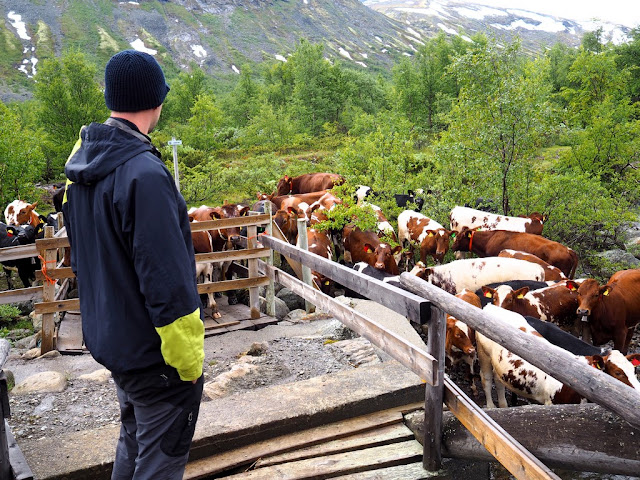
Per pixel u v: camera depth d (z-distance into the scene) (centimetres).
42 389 534
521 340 293
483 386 683
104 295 242
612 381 242
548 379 585
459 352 705
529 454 303
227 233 1007
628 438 309
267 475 389
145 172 229
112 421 476
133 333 240
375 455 410
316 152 4550
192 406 254
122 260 238
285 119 5466
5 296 637
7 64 19738
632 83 4909
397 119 1605
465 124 1373
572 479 442
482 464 416
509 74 1302
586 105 3064
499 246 1174
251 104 7012
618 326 825
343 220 1203
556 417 337
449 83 5578
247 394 469
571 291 825
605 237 1438
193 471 396
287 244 640
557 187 1337
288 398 459
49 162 4209
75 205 249
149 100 245
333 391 467
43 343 641
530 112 1275
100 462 384
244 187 2850
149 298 225
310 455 413
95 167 234
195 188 2788
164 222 227
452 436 384
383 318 684
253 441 424
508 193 1367
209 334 695
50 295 642
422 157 2045
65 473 375
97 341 244
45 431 460
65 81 5441
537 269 930
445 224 1459
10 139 2134
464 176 1406
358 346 609
